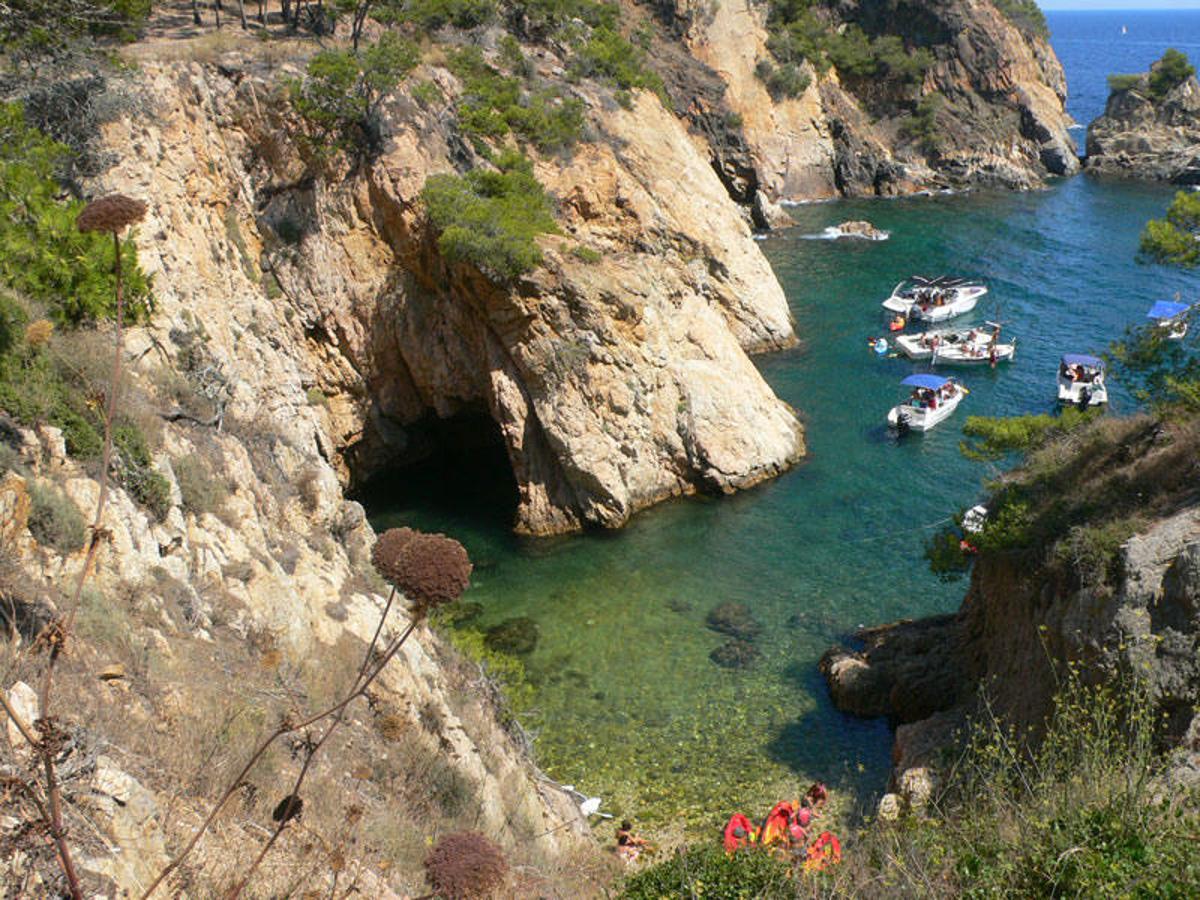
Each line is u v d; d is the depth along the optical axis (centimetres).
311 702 1673
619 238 4888
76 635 1320
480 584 3662
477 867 541
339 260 4284
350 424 4462
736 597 3509
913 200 10275
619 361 4150
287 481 2511
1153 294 6769
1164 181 10950
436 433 4897
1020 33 12012
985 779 1349
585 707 2869
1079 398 5062
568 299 4031
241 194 4162
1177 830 986
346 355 4406
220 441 2273
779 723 2780
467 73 4847
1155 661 1838
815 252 8125
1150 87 11806
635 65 6188
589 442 4069
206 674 1541
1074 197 10156
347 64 4094
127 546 1641
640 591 3575
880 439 4803
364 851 1289
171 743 1241
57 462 1672
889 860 1129
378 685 1836
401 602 2395
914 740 2467
